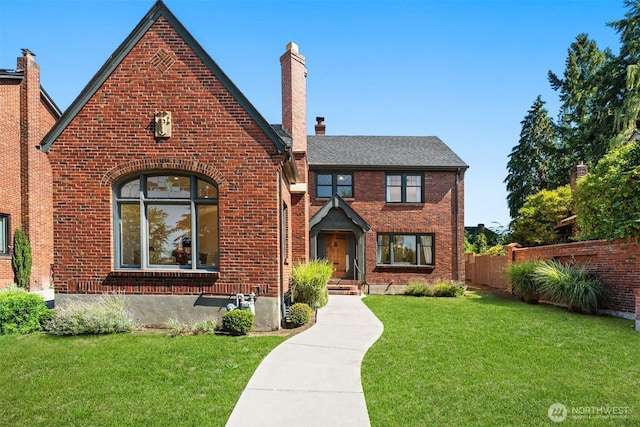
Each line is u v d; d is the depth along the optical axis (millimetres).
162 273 9578
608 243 11977
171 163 9734
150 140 9758
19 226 18250
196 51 9836
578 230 20047
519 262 17438
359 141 22797
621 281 11414
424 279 19719
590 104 34156
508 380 6102
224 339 8383
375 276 19734
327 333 9117
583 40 38125
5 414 5066
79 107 9750
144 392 5688
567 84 38250
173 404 5301
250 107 9781
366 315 11617
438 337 8734
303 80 16094
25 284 17828
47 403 5359
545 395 5543
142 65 9820
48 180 19812
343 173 20172
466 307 13289
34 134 18922
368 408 5160
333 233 20141
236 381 6086
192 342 8086
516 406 5199
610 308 11781
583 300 11844
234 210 9742
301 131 15773
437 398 5453
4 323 8758
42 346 7836
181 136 9773
